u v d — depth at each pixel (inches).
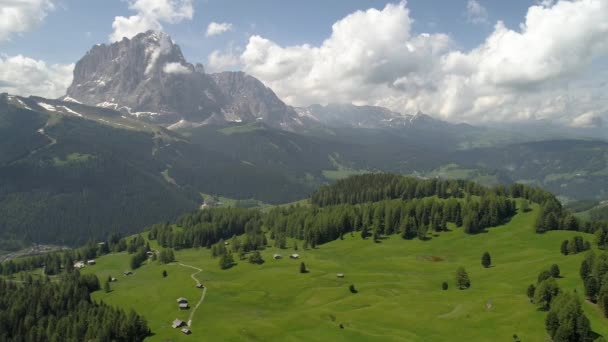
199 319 6815.9
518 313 5147.6
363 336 5270.7
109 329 6407.5
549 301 5083.7
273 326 5915.4
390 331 5329.7
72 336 6683.1
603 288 4859.7
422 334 5147.6
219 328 6082.7
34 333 6973.4
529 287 5482.3
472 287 6658.5
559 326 4448.8
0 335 7096.5
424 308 5905.5
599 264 5482.3
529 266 7101.4
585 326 4333.2
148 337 6245.1
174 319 6899.6
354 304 6550.2
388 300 6437.0
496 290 6210.6
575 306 4451.3
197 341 5792.3
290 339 5428.2
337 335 5374.0
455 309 5748.0
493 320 5137.8
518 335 4682.6
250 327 5935.0
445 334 5054.1
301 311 6471.5
